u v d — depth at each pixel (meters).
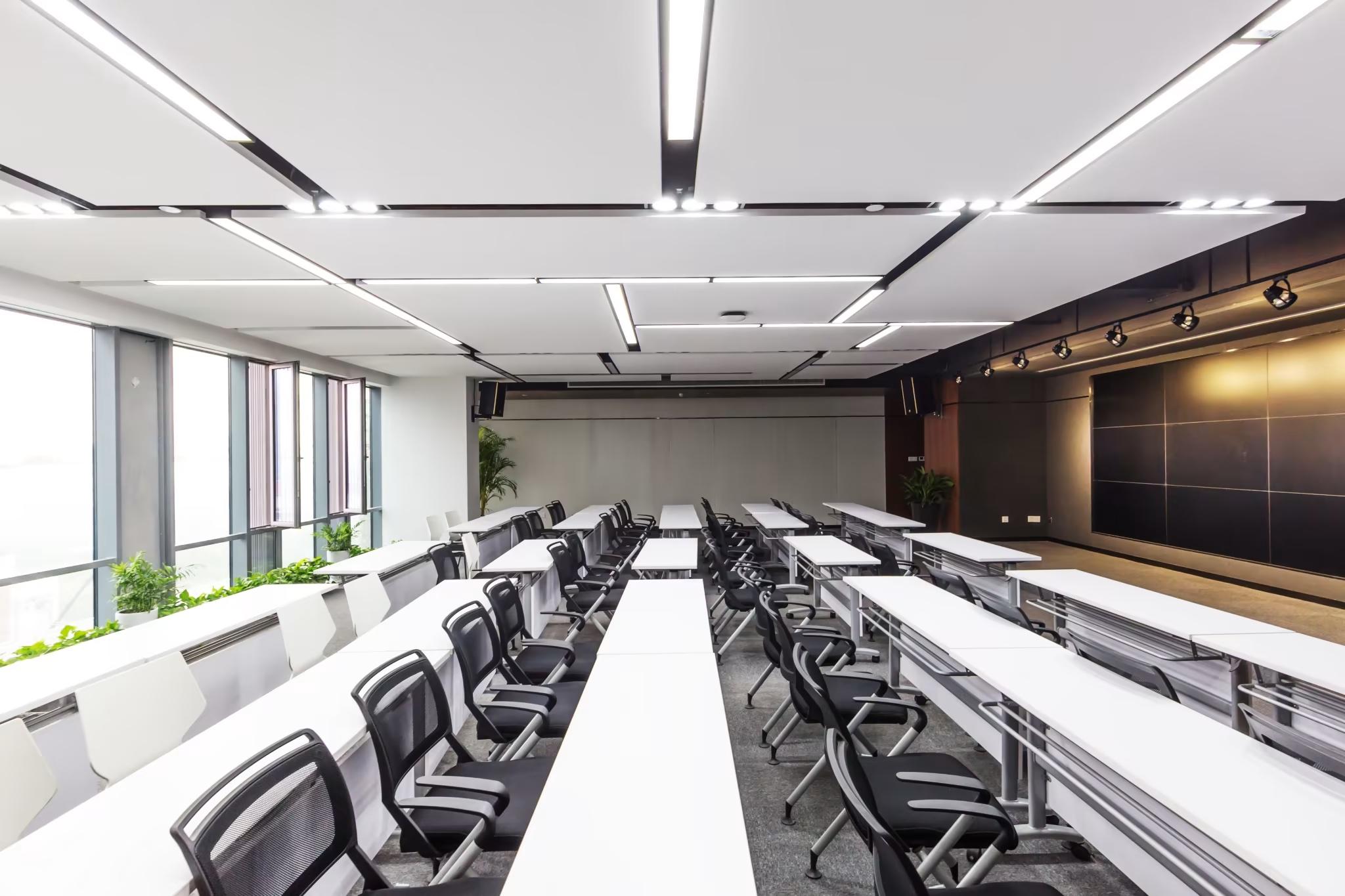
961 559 6.27
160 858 1.54
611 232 3.29
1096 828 2.32
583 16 1.67
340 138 2.29
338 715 2.37
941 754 2.61
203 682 3.51
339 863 2.29
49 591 4.82
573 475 13.55
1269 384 7.49
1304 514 7.07
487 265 3.85
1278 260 4.75
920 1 1.63
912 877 1.23
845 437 13.54
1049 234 3.44
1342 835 1.52
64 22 1.63
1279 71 1.94
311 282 4.20
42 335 4.79
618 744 2.03
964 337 6.79
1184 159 2.55
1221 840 1.52
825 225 3.23
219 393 6.74
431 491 9.76
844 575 5.93
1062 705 2.27
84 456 5.10
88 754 2.19
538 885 1.38
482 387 9.79
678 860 1.46
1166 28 1.74
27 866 1.50
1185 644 3.37
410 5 1.61
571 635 4.48
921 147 2.43
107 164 2.46
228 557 6.84
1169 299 5.96
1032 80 1.99
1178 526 8.80
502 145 2.37
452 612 3.03
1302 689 2.74
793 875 2.68
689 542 6.62
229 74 1.89
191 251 3.51
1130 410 9.69
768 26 1.72
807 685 2.55
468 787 2.05
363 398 8.48
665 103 2.12
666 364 8.73
